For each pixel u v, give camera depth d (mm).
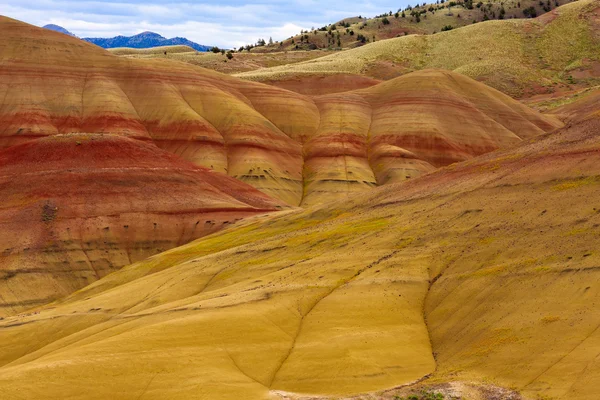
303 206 137875
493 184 69625
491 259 56188
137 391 43156
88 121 148625
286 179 147250
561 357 40969
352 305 55094
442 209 69250
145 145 125500
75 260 97812
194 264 79000
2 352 62562
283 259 71438
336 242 71125
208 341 49594
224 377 44688
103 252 100438
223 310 55344
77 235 101250
